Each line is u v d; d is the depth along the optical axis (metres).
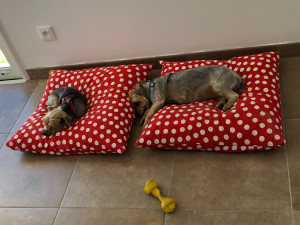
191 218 1.61
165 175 1.85
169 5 2.32
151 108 2.13
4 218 1.88
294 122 1.94
